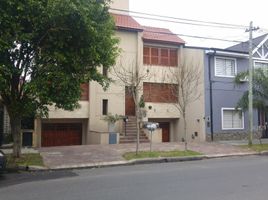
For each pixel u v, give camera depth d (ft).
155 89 91.66
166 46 93.97
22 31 47.26
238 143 82.89
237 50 95.76
